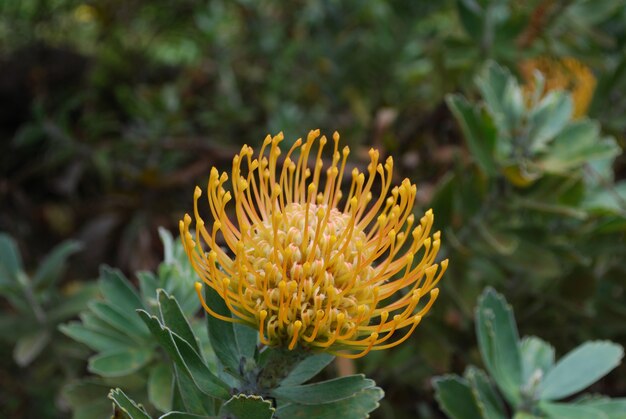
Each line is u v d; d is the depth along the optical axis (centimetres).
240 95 106
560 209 61
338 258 40
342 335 40
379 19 99
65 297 66
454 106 60
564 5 77
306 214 39
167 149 88
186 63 113
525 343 55
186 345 41
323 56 100
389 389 68
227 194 39
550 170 60
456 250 62
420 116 85
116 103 102
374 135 83
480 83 61
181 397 44
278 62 104
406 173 80
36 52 97
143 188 82
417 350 64
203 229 39
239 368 43
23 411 72
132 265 80
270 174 41
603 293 69
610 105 76
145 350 52
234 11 110
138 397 54
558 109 61
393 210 39
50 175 92
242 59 106
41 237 88
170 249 51
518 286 68
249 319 40
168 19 107
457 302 61
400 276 60
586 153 60
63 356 66
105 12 102
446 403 52
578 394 75
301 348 40
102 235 85
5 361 72
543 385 53
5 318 64
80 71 99
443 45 80
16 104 95
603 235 67
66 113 86
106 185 87
